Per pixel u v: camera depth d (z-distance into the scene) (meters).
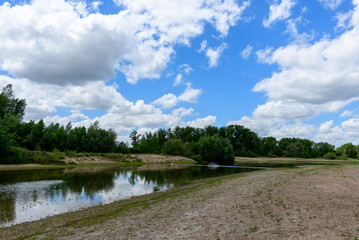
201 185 30.25
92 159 74.69
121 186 31.92
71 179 37.69
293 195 18.64
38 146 75.94
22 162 57.31
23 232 13.42
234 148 152.12
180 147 107.19
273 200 17.44
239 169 63.38
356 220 12.16
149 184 33.84
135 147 117.69
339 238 9.84
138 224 13.38
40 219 16.50
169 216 14.83
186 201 19.61
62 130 89.56
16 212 18.58
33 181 34.62
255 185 25.67
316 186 22.36
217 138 105.56
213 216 14.20
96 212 17.73
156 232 11.77
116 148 101.62
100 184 33.34
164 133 148.12
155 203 19.80
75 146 88.50
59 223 14.98
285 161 120.38
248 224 12.32
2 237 12.61
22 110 94.81
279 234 10.63
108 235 11.67
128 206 19.28
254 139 157.75
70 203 21.77
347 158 157.25
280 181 27.30
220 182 31.59
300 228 11.24
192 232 11.49
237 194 20.95
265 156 158.25
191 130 162.88
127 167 66.31
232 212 14.88
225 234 10.97
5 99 84.25
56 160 63.81
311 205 15.45
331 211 13.93
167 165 79.81
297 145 167.12
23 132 81.44
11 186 30.11
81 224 14.26
